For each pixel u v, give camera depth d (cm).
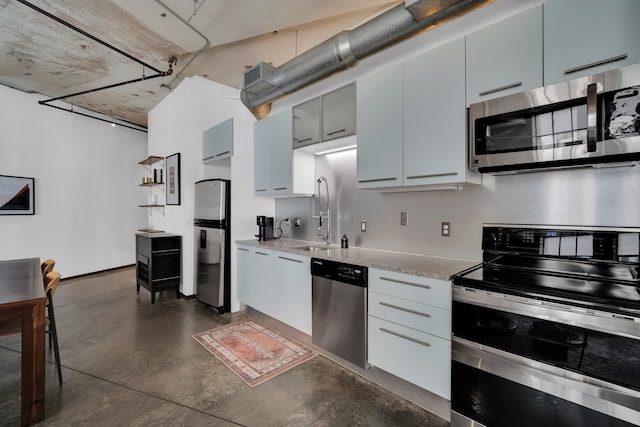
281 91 272
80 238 522
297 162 297
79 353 246
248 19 267
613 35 132
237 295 344
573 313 122
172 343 265
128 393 194
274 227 373
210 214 349
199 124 404
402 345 181
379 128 218
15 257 435
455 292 157
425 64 193
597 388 117
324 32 304
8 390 198
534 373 132
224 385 203
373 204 263
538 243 172
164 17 265
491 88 166
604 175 158
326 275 228
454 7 165
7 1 248
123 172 598
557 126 145
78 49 328
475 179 189
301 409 179
